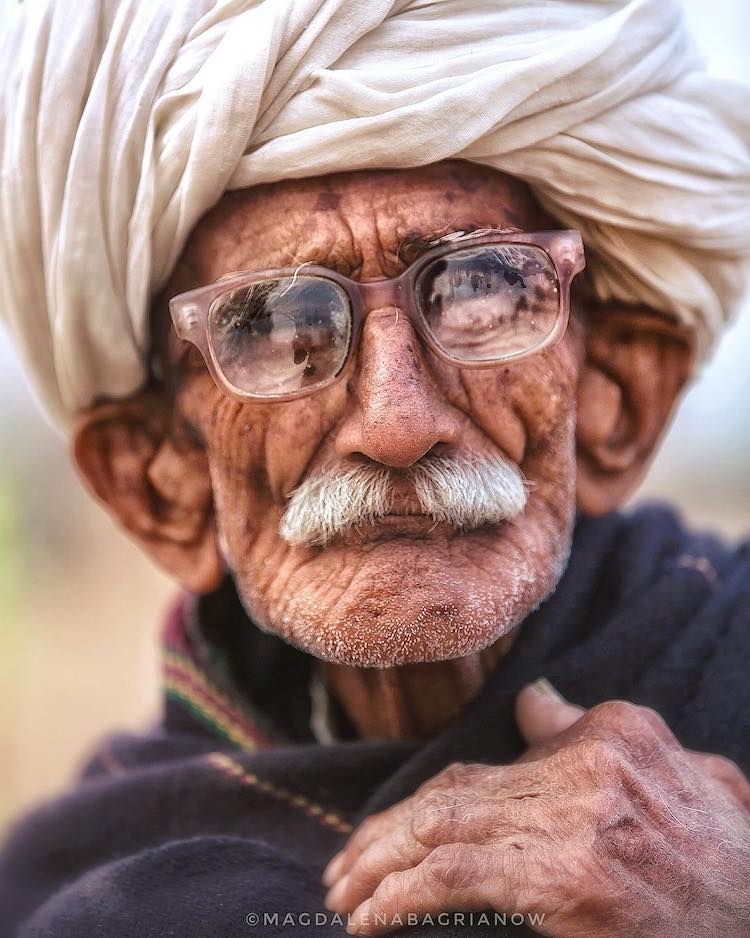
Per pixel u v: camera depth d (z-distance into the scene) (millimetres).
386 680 1522
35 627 5934
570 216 1448
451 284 1342
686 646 1528
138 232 1406
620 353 1555
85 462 1621
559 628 1577
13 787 5035
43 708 5391
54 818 1656
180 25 1359
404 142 1308
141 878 1366
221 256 1405
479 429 1384
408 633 1297
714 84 1471
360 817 1440
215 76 1320
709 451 5773
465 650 1308
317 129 1314
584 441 1561
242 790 1526
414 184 1352
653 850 1209
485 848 1223
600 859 1191
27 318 1538
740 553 1730
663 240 1472
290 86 1323
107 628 5930
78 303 1455
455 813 1255
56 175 1411
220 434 1438
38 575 6270
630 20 1382
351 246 1344
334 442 1365
